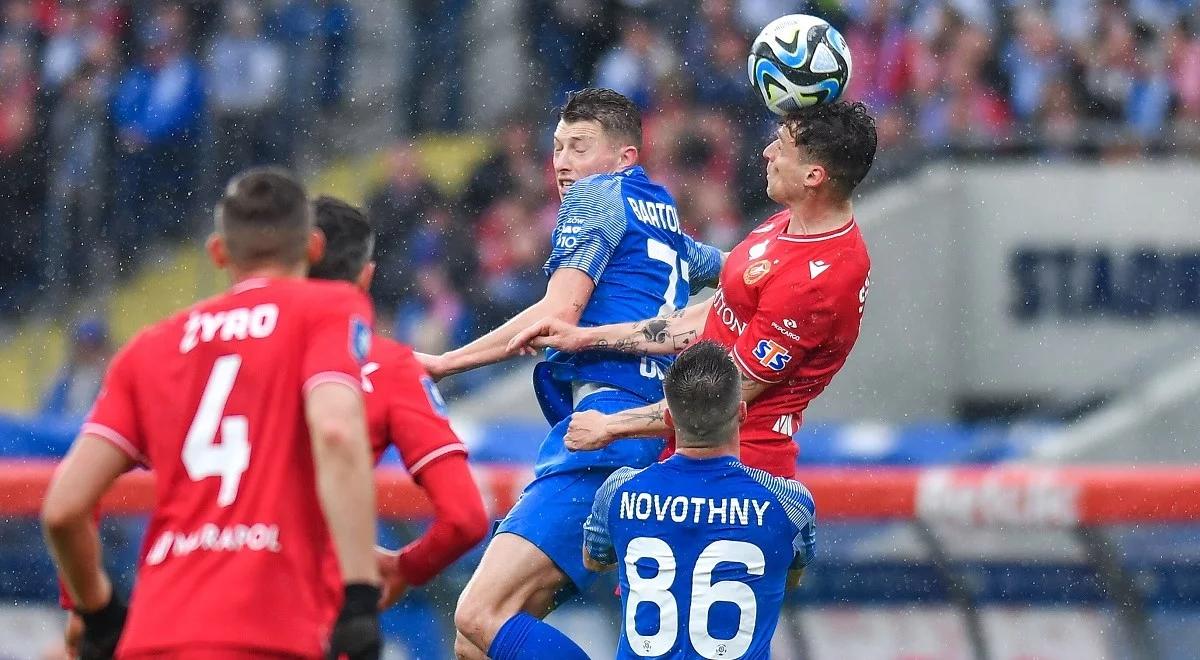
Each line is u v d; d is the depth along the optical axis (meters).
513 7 53.34
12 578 30.05
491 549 17.17
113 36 51.81
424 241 49.84
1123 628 30.39
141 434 12.18
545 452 17.67
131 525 30.06
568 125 18.25
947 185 48.59
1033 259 48.44
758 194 49.38
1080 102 50.50
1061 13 51.16
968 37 50.78
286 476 11.83
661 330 17.25
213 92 51.31
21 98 51.16
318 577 11.91
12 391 47.78
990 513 29.00
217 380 12.01
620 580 15.59
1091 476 28.92
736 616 15.17
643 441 17.58
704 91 50.84
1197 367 44.91
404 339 48.62
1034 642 30.53
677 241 18.41
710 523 15.28
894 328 48.31
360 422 11.73
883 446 36.84
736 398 15.45
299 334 12.05
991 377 48.41
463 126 52.78
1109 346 48.06
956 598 30.66
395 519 28.06
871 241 48.38
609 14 52.41
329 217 14.21
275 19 52.50
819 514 29.28
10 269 49.72
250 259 12.56
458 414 45.00
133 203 50.31
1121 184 48.22
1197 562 30.05
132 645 11.56
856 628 30.92
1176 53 51.06
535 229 49.75
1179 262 47.97
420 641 29.75
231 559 11.62
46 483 28.42
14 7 52.16
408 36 53.59
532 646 16.45
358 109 52.78
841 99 17.14
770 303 16.14
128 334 48.50
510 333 17.23
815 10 51.44
